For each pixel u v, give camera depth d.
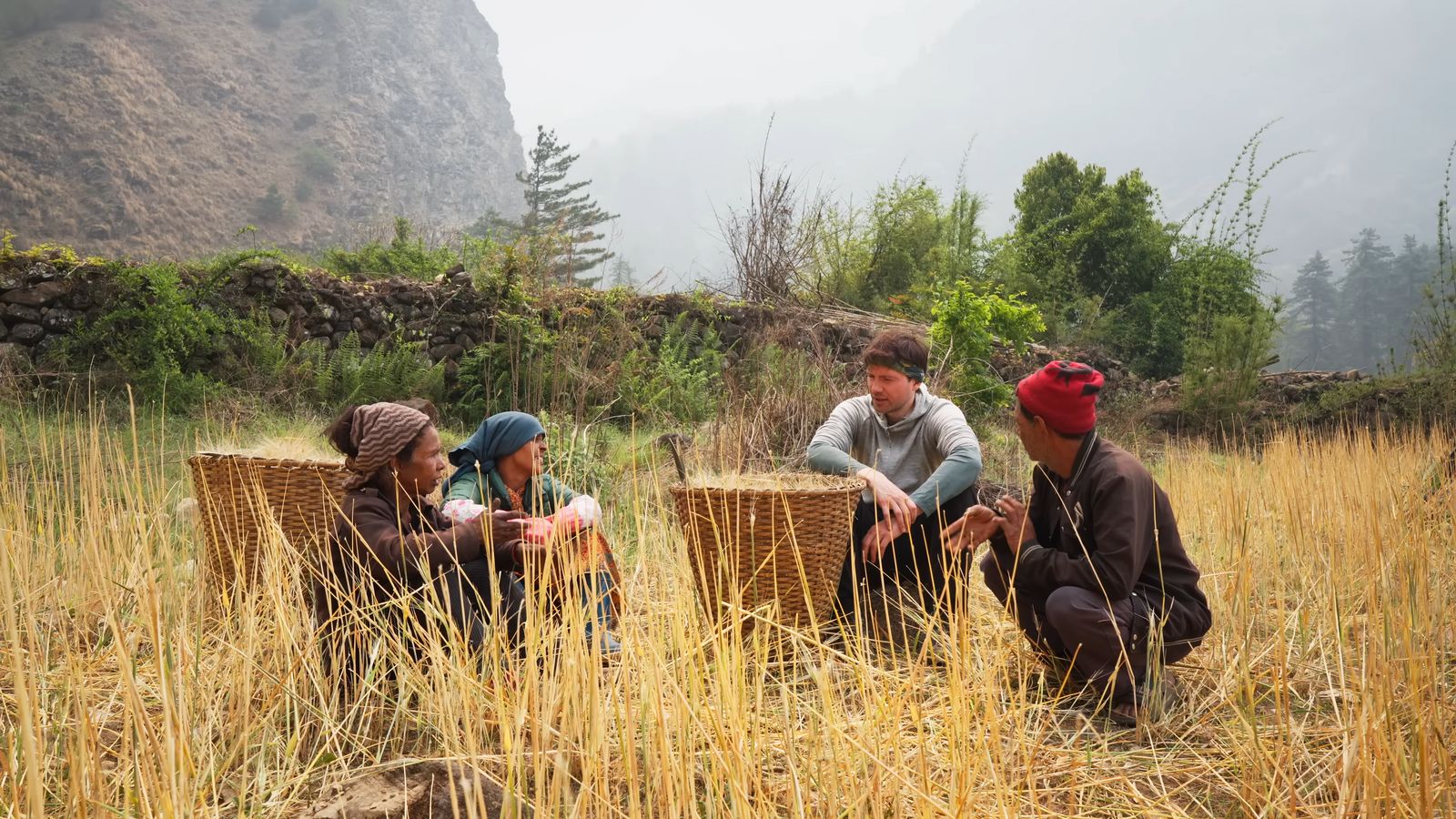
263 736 2.21
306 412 8.12
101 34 113.62
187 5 128.50
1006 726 2.49
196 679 2.37
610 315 9.62
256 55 127.38
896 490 3.25
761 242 12.26
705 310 10.88
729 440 5.83
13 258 8.09
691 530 2.99
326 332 9.21
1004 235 20.86
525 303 9.49
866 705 2.19
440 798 2.05
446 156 134.62
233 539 3.25
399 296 9.66
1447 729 2.17
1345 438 6.15
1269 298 17.75
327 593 2.62
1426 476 4.46
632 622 2.22
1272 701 2.75
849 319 11.90
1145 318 21.02
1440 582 2.88
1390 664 2.27
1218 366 13.64
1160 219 22.30
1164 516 2.77
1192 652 3.14
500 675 2.18
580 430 5.48
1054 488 2.89
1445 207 11.67
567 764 1.84
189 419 7.42
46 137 97.19
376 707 2.50
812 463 3.53
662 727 1.83
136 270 8.38
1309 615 3.26
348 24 135.88
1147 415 13.34
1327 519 4.02
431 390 9.05
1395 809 1.90
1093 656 2.67
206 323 8.45
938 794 2.12
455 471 3.41
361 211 114.31
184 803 1.80
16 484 3.63
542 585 2.34
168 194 100.12
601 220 52.22
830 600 3.05
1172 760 2.40
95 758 1.79
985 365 10.23
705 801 1.95
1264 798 2.08
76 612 2.93
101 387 7.77
